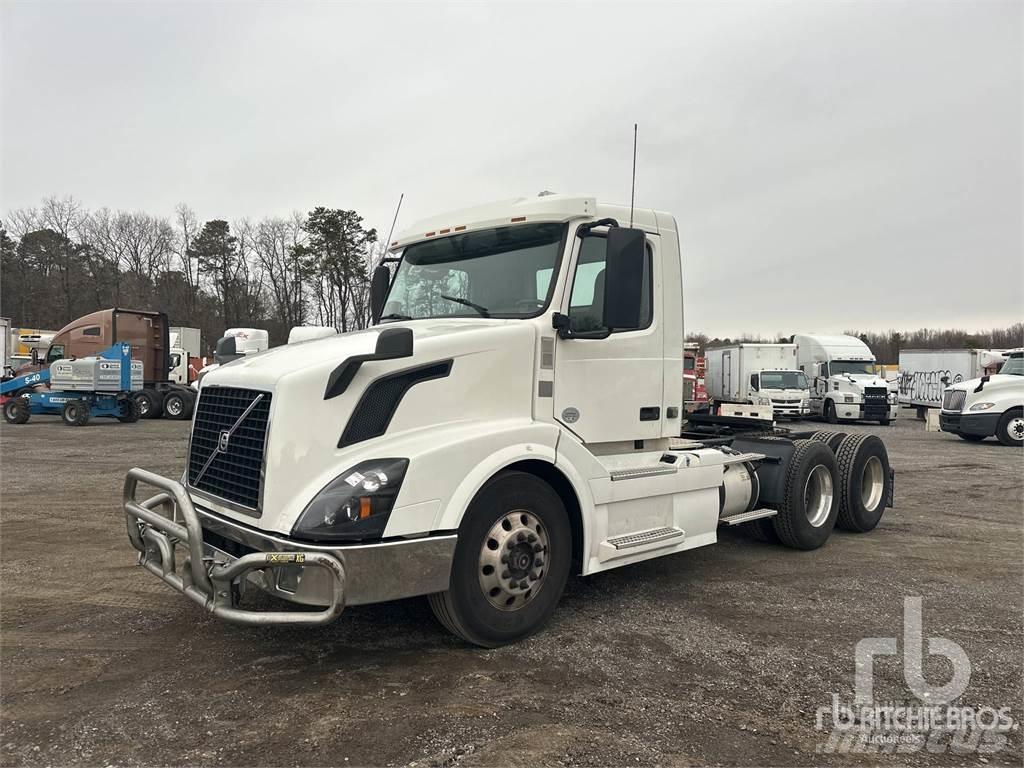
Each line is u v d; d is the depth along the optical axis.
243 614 3.37
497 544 3.94
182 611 4.62
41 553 6.07
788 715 3.31
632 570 5.82
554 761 2.88
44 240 59.59
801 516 6.32
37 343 26.58
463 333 3.98
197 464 4.21
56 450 13.69
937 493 9.98
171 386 22.33
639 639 4.23
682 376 5.29
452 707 3.33
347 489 3.43
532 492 4.09
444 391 3.87
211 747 2.96
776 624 4.54
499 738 3.05
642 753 2.95
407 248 5.35
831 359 27.81
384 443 3.67
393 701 3.38
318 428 3.53
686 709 3.35
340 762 2.85
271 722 3.17
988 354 19.69
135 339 21.48
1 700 3.38
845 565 6.03
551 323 4.34
